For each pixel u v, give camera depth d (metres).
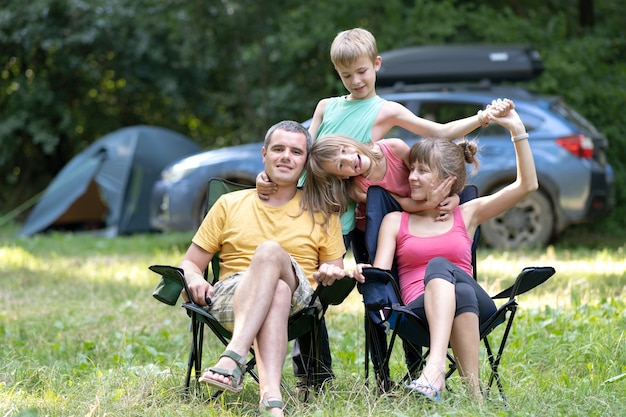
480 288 4.39
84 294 8.62
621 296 7.30
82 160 16.14
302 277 4.40
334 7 16.09
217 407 4.29
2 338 6.49
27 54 20.14
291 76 17.56
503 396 4.25
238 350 4.08
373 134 4.97
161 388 4.55
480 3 16.94
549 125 11.06
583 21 16.45
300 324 4.46
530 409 4.10
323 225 4.62
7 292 8.85
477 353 4.21
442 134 4.85
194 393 4.43
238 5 16.33
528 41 15.25
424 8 15.53
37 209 16.14
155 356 5.75
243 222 4.63
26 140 21.66
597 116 14.38
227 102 18.64
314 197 4.66
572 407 4.12
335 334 6.30
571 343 5.50
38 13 19.23
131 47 19.98
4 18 19.16
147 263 10.85
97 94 21.55
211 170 12.02
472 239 4.76
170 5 16.73
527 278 4.24
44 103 19.92
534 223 11.14
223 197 4.75
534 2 17.55
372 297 4.24
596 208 11.03
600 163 11.27
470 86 11.47
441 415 3.90
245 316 4.16
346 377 4.82
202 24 16.50
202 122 22.27
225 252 4.66
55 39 19.27
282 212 4.63
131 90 20.52
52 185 16.19
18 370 5.08
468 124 4.78
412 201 4.70
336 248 4.63
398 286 4.62
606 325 5.88
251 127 17.98
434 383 4.07
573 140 10.97
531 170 4.62
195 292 4.40
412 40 15.27
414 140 11.11
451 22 15.33
